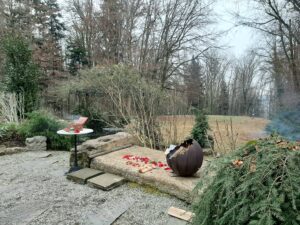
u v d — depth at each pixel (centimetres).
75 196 341
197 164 353
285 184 134
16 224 269
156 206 312
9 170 455
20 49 847
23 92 841
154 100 686
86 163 437
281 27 1036
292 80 959
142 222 275
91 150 448
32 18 1728
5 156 558
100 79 805
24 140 656
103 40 1542
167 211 298
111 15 1484
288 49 1030
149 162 422
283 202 131
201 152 361
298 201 131
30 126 655
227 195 148
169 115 711
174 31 1502
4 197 338
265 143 161
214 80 1998
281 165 141
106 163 414
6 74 859
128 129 631
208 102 1972
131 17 1455
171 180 348
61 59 1723
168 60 1489
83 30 1633
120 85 741
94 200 329
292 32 994
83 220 278
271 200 132
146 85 717
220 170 160
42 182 393
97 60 1423
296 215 129
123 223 273
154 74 1241
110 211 299
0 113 822
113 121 827
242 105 2002
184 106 749
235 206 143
